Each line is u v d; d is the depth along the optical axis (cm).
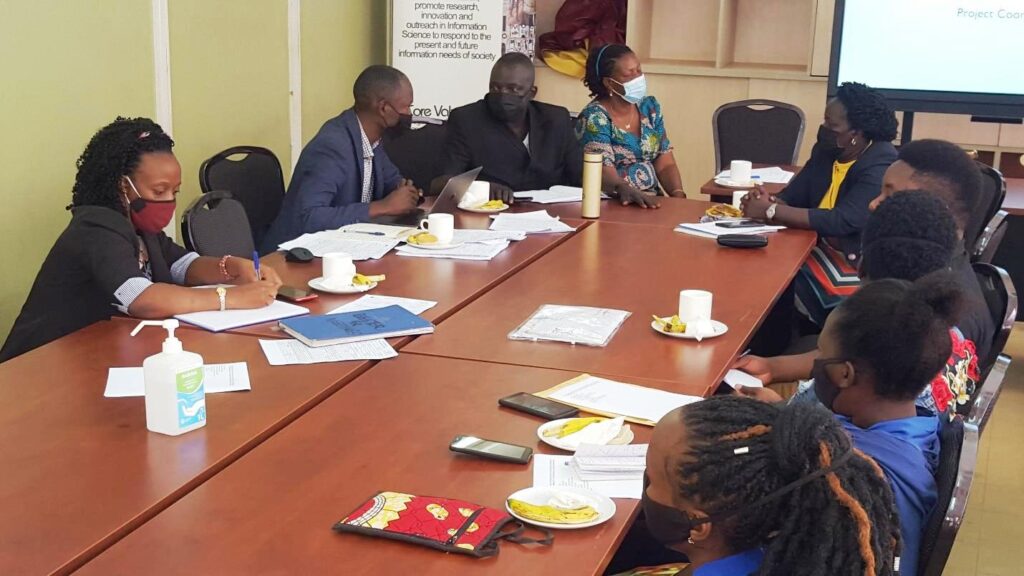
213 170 360
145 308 235
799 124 513
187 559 134
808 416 112
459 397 193
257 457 165
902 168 263
